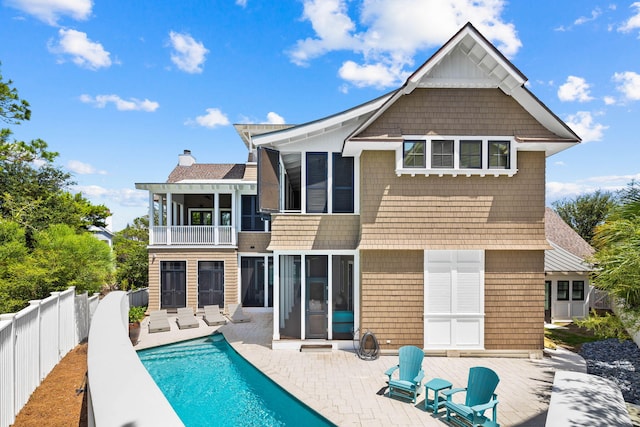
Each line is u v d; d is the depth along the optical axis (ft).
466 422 23.16
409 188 38.40
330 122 39.29
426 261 38.24
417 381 26.50
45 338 28.99
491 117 38.14
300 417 26.17
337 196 41.39
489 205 38.27
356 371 33.17
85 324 42.22
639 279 22.76
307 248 40.50
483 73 37.78
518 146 37.47
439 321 38.14
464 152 38.27
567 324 54.65
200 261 63.05
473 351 37.81
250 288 64.13
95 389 9.39
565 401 17.57
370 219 38.29
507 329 38.04
